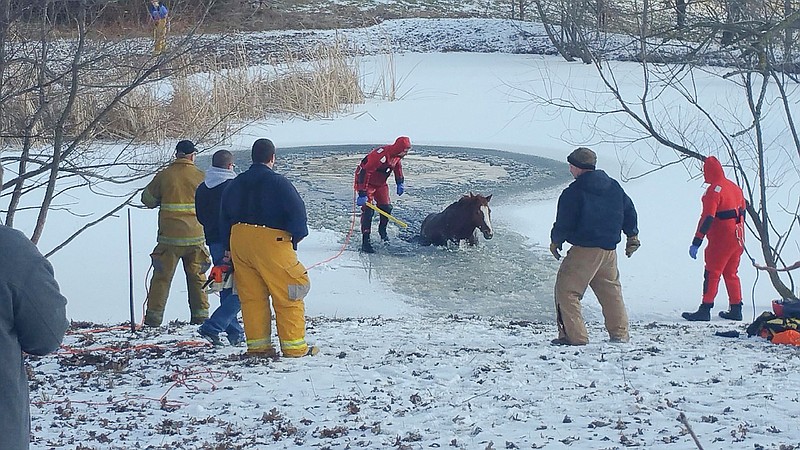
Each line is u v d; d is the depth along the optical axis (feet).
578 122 79.77
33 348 10.84
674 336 28.96
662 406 18.17
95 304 36.88
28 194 53.67
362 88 97.25
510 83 100.48
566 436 16.29
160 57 25.90
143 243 45.16
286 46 111.75
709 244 34.47
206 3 27.37
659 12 35.19
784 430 15.99
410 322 32.55
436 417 18.06
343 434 17.08
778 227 47.67
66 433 17.71
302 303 24.40
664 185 57.31
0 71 24.06
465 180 60.18
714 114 74.59
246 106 75.46
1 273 10.40
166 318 35.53
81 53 24.35
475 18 152.15
